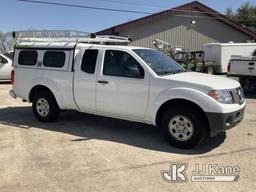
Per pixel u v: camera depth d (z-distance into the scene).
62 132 6.74
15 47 7.97
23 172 4.64
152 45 28.67
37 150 5.59
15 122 7.70
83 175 4.52
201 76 6.06
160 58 6.60
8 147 5.78
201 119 5.46
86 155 5.32
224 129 5.39
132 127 7.12
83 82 6.73
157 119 5.96
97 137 6.36
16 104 10.29
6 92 13.09
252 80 13.28
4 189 4.12
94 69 6.59
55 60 7.25
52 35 8.51
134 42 28.02
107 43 8.45
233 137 6.34
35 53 7.60
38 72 7.49
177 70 6.46
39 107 7.62
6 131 6.88
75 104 6.99
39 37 8.41
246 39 32.59
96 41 7.89
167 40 29.28
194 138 5.49
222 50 24.91
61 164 4.93
